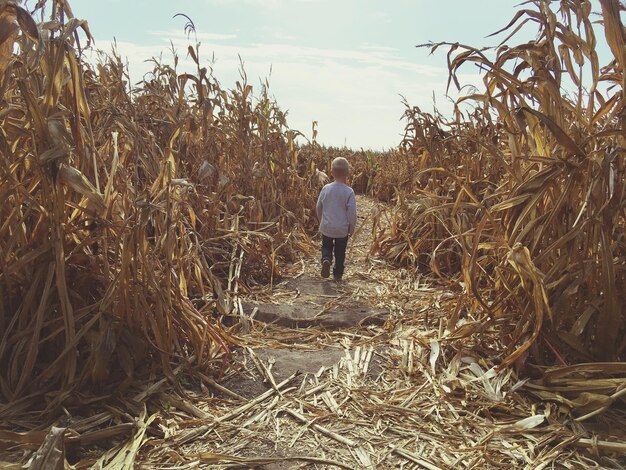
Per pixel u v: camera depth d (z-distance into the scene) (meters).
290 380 3.28
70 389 2.80
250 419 2.81
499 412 2.88
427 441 2.62
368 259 6.88
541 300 2.98
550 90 3.25
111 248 3.30
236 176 6.86
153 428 2.66
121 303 3.02
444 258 6.10
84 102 3.00
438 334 3.90
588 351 3.16
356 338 4.17
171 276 3.37
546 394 2.91
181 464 2.39
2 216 3.04
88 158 3.05
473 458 2.46
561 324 3.23
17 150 3.04
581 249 3.20
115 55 6.05
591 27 3.20
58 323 3.02
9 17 2.50
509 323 3.46
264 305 4.88
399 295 5.28
